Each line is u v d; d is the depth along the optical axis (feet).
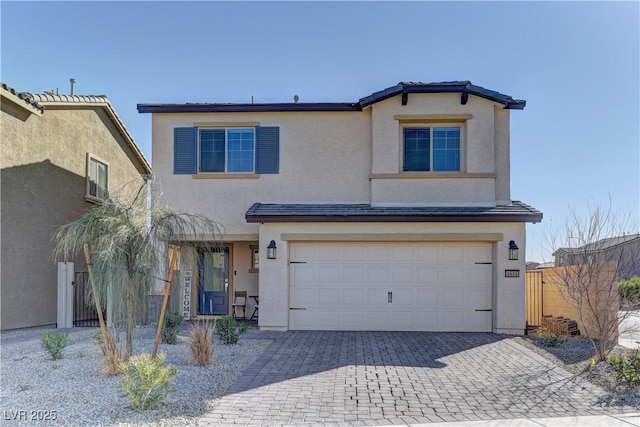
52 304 51.37
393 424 20.45
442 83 48.21
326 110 51.03
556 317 45.98
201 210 51.16
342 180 50.98
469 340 40.57
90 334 43.14
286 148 51.49
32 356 32.60
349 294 46.37
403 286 46.14
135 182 38.96
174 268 31.24
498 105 49.11
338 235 45.98
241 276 56.70
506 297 44.29
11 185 45.78
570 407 22.91
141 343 36.37
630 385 26.09
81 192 57.52
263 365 30.63
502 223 44.88
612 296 37.50
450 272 45.88
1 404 22.07
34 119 49.32
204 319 48.80
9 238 45.44
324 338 41.24
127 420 20.12
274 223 46.21
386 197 48.73
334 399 23.67
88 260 28.35
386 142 49.16
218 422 20.27
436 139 49.80
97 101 59.57
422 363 31.63
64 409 21.34
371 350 35.83
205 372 28.32
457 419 21.12
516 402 23.61
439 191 48.44
